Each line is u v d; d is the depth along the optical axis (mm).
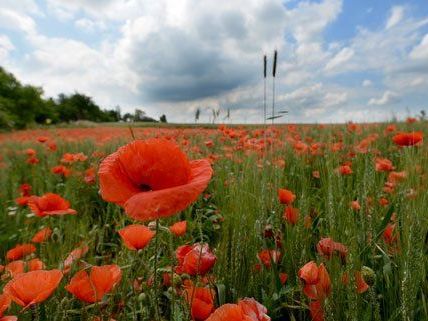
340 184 2393
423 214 1773
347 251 1476
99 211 3783
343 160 4316
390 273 1559
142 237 1547
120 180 1026
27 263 1646
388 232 1804
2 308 1144
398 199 2090
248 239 1830
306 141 6633
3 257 2680
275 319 1565
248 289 1604
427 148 3107
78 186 4105
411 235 1383
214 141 6125
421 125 8062
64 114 80875
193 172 1076
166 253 1950
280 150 4273
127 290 1693
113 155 1079
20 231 2865
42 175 5445
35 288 1165
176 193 929
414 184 2254
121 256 2023
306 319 1582
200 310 1193
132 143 1049
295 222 1976
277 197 2105
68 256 1804
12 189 4289
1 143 11055
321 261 1560
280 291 1514
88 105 86125
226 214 2414
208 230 2607
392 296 1463
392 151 5148
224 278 1668
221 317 862
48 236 2234
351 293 1271
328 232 1914
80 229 2582
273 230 1944
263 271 1695
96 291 1241
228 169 3850
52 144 6805
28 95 56438
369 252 1718
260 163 3199
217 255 1749
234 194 2662
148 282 1579
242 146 4668
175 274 1562
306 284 1318
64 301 1439
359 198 2029
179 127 6582
